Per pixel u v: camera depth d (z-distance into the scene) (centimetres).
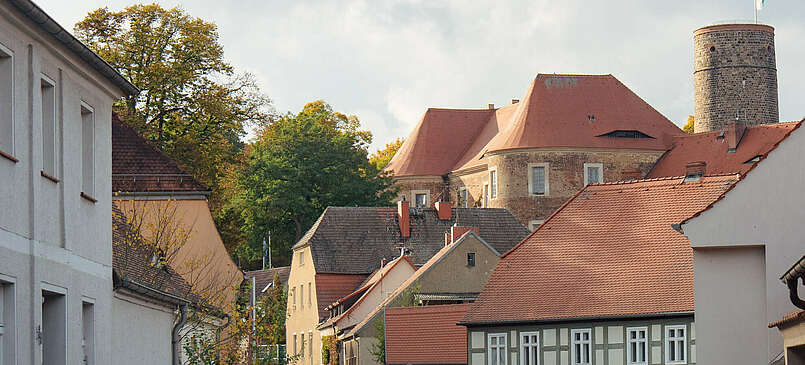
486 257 11406
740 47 18912
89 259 3941
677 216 8462
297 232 16788
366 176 17388
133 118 9938
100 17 10406
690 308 7719
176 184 7488
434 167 19212
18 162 3212
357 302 12375
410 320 10162
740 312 5562
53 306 3631
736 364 5553
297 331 14925
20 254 3212
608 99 18062
